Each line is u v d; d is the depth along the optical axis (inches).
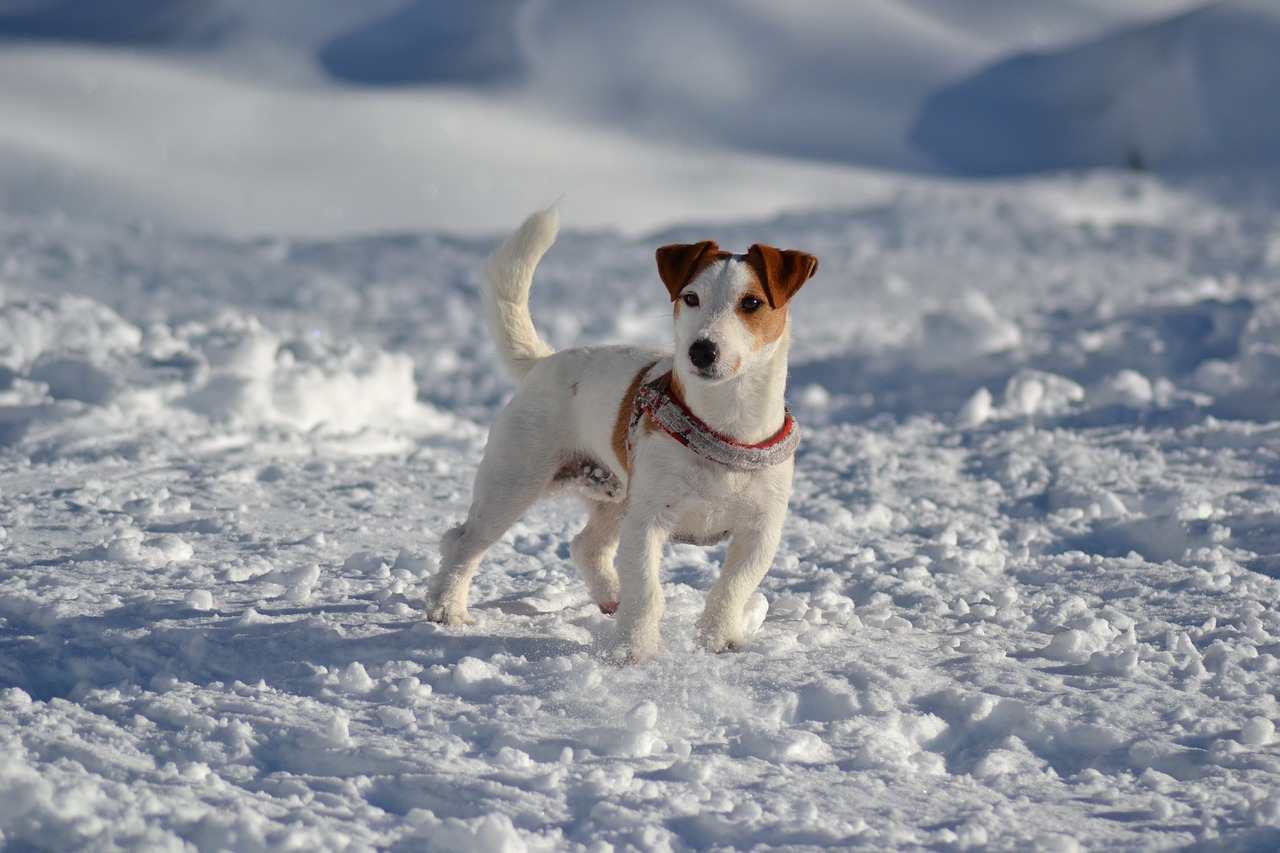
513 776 154.3
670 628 219.8
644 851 136.6
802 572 266.8
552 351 243.4
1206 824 141.9
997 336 550.3
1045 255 988.6
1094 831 142.4
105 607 217.8
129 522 290.2
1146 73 1892.2
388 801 149.9
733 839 140.6
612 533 241.4
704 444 197.6
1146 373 477.7
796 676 190.2
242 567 249.6
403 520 310.3
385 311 790.5
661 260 210.1
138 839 133.7
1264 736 164.4
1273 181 1478.8
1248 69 1680.6
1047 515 313.4
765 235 1153.4
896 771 159.5
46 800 139.0
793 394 517.7
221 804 144.6
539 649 203.6
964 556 272.4
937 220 1204.5
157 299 752.3
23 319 439.5
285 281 885.8
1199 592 240.7
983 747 169.0
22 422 376.8
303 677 188.9
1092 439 401.7
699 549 290.4
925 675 190.7
